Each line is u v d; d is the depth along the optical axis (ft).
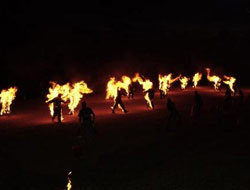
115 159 41.24
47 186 32.96
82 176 35.45
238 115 67.87
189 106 81.05
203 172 33.63
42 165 39.93
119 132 55.36
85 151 45.01
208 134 53.36
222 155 39.93
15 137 53.42
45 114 75.15
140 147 46.29
